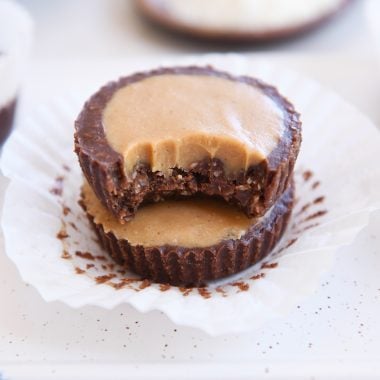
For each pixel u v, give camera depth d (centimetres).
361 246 28
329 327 26
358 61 36
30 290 27
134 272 28
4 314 26
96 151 26
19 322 26
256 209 27
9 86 32
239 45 41
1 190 29
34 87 35
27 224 27
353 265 27
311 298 26
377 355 25
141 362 25
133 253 27
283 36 40
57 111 31
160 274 27
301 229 28
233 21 41
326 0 42
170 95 28
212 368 25
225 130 27
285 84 32
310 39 42
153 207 28
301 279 25
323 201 29
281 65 36
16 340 26
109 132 27
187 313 25
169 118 27
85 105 28
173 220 27
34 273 26
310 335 25
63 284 26
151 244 27
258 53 41
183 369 25
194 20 41
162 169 27
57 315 26
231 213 28
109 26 43
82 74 36
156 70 29
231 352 25
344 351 25
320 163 30
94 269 27
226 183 27
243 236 27
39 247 27
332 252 26
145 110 27
